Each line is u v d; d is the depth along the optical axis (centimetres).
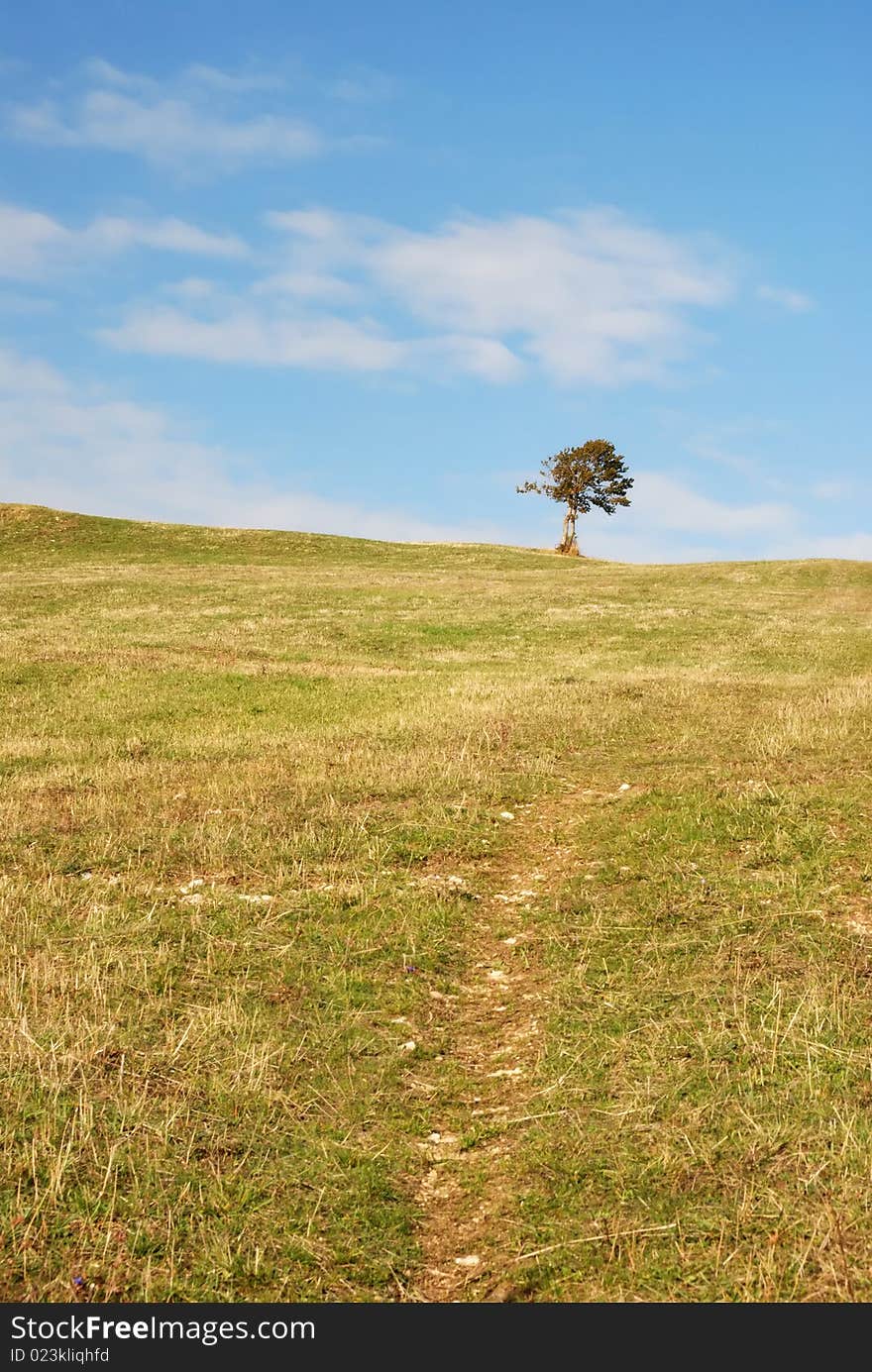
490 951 877
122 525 6756
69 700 2091
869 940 806
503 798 1302
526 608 3966
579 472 8900
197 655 2773
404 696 2134
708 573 5447
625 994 761
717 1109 605
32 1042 683
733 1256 492
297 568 5441
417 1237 537
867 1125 570
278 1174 573
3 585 4325
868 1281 469
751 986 754
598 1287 488
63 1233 524
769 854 1002
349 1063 687
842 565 5731
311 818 1213
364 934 888
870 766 1326
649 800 1241
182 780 1440
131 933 887
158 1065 675
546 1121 615
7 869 1066
